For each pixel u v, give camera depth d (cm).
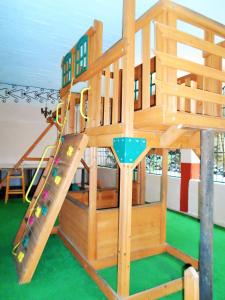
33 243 238
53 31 354
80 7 290
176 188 512
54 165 298
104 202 397
